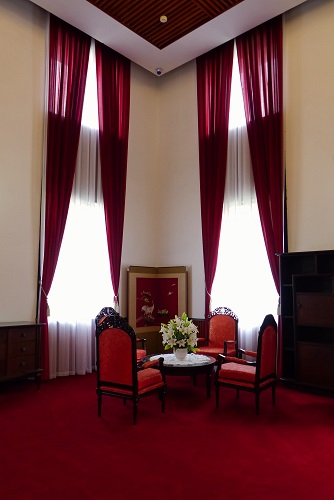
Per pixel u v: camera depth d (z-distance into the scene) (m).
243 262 6.38
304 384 5.10
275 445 3.35
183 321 4.92
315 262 5.23
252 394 5.00
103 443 3.38
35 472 2.84
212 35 6.52
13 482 2.70
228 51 6.83
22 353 5.07
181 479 2.74
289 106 6.09
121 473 2.83
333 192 5.57
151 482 2.70
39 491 2.58
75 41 6.51
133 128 7.51
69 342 6.16
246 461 3.03
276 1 5.74
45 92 6.14
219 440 3.46
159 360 4.38
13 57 5.79
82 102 6.50
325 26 5.84
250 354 5.04
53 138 6.09
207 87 7.13
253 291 6.21
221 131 6.79
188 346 4.88
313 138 5.82
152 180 7.80
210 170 6.91
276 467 2.93
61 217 6.07
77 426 3.80
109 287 6.77
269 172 6.08
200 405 4.51
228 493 2.55
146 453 3.17
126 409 4.34
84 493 2.55
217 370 4.46
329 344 4.97
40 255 5.93
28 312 5.75
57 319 6.05
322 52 5.83
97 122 6.85
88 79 6.81
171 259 7.52
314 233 5.70
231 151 6.75
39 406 4.46
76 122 6.41
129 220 7.32
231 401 4.68
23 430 3.69
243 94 6.56
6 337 4.92
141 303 7.27
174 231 7.53
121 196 7.02
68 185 6.20
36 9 6.12
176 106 7.74
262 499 2.48
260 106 6.32
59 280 6.09
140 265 7.43
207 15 6.06
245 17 6.09
